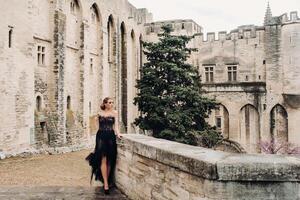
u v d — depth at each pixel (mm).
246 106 49656
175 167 6945
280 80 48531
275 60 48969
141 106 33562
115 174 10898
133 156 9336
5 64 24953
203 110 32938
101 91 41719
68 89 34812
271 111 48812
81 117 36656
